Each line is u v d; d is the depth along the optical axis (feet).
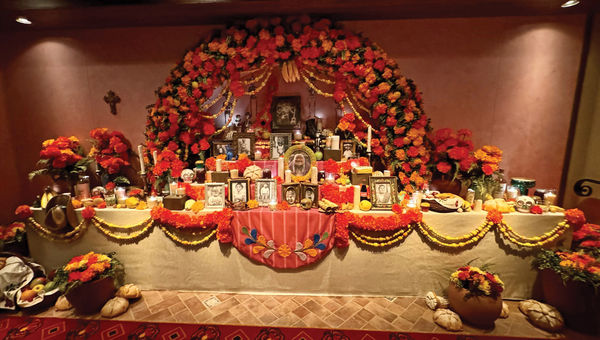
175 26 11.66
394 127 10.51
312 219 9.04
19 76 12.49
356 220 8.91
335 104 12.39
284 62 10.50
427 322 8.34
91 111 12.59
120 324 8.25
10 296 8.63
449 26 11.07
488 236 9.09
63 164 11.34
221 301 9.34
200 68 10.43
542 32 10.76
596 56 10.47
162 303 9.23
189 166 11.72
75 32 12.05
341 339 7.70
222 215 9.09
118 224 9.64
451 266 9.33
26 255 10.65
